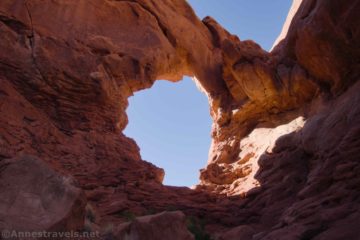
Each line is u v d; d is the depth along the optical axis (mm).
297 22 18047
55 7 18547
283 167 15398
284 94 21516
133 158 17016
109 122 18078
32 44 17078
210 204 14945
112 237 7570
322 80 18734
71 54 17859
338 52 16141
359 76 15883
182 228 7383
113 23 20797
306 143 14625
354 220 9164
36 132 14984
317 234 9422
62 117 16828
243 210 14391
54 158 14742
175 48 23859
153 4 23562
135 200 13828
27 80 16328
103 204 13078
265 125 22359
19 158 6641
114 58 19188
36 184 6332
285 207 13500
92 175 14664
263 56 23219
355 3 14344
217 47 26891
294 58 20750
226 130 23656
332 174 11633
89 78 17656
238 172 19703
